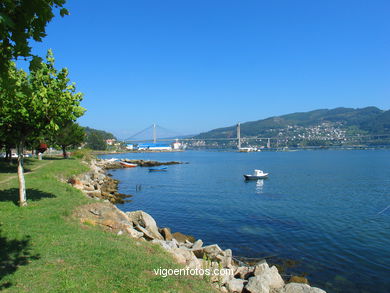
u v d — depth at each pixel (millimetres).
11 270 7629
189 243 18234
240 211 29281
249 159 140750
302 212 28750
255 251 18250
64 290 6801
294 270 15539
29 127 14359
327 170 76438
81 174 39406
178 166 97938
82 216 14328
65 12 4660
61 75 9242
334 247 18844
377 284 14023
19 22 4414
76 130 62531
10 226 11133
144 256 9922
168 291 7402
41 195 17891
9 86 4805
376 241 19938
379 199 35656
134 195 39219
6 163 38812
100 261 8719
